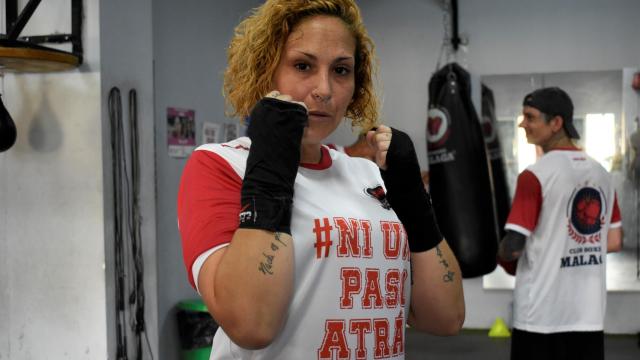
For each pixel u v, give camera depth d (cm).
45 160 357
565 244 326
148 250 389
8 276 362
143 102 388
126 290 369
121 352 358
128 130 375
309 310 119
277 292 111
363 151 312
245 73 129
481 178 579
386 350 127
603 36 632
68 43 350
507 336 617
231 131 537
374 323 125
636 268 616
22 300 360
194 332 432
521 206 329
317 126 125
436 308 140
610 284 619
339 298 121
